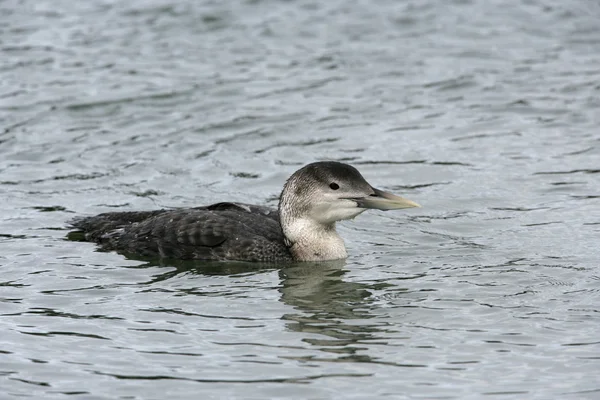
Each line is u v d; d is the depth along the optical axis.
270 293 12.20
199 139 17.98
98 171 16.66
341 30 23.02
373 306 11.69
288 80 20.52
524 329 10.93
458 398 9.52
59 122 18.61
